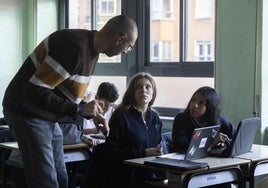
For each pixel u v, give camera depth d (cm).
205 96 323
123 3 530
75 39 247
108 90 402
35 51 256
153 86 335
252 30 402
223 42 423
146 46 514
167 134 353
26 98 246
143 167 288
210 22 456
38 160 252
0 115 571
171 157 297
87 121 420
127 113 326
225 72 423
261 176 354
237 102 414
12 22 580
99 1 562
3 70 574
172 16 489
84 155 381
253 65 402
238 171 289
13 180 383
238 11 411
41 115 250
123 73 537
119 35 251
